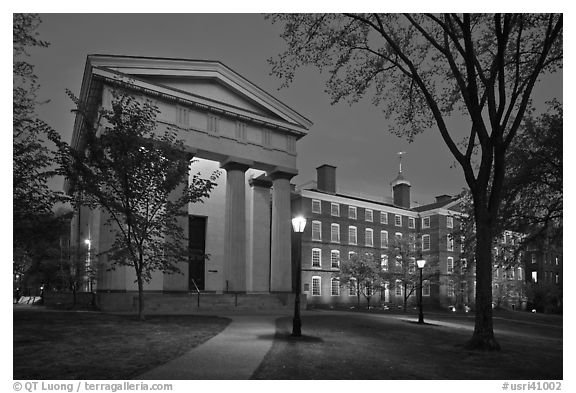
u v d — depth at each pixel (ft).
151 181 71.00
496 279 223.71
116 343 46.42
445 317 122.01
